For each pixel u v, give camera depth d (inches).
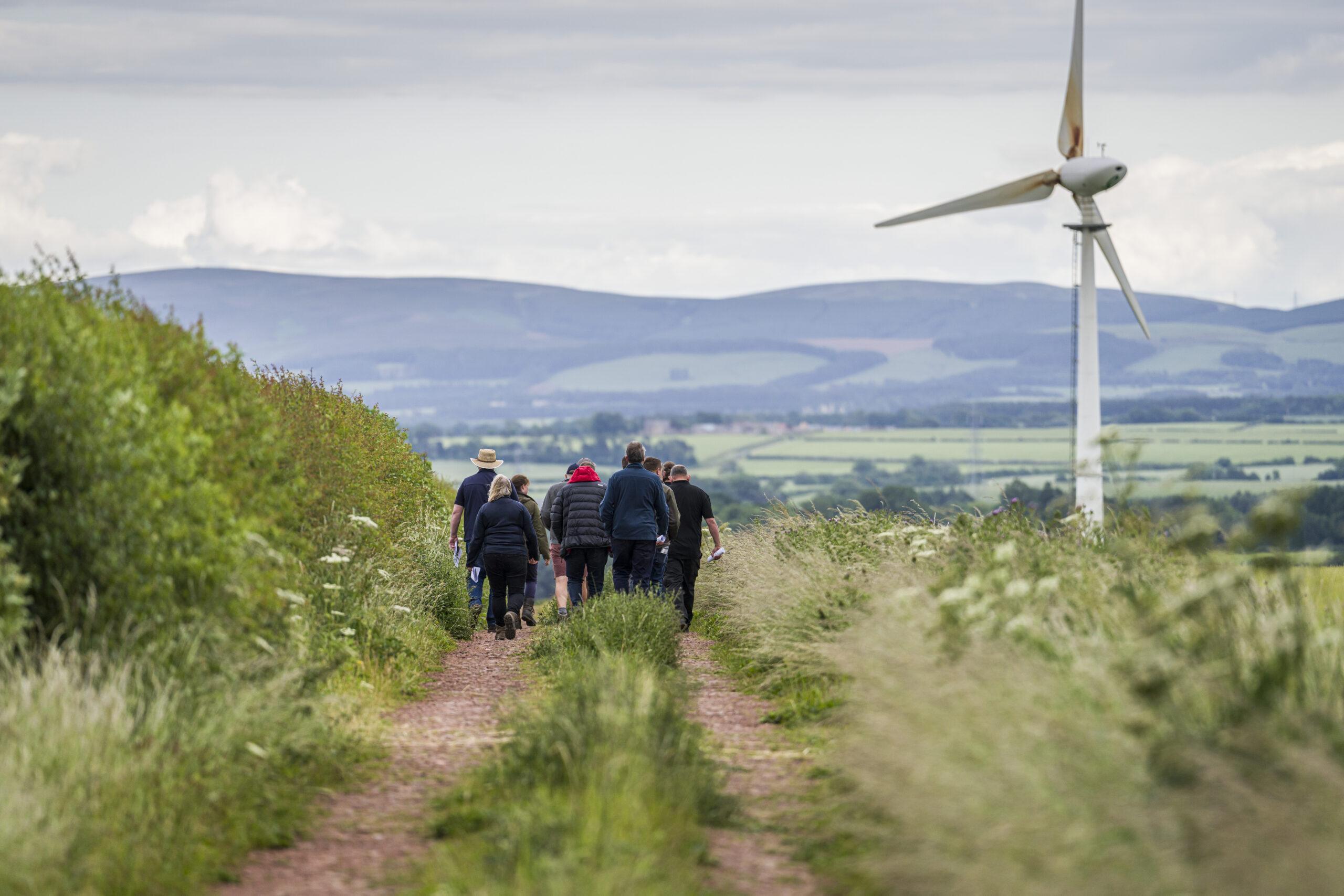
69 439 904.3
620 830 727.7
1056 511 1250.6
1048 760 653.3
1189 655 678.5
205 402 1037.2
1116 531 1104.8
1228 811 573.3
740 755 1024.9
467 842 761.0
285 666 1024.2
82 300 1031.0
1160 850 567.2
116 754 775.7
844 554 1604.3
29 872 650.2
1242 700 635.5
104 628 902.4
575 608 1702.8
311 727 948.0
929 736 731.4
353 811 857.5
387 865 748.0
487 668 1594.5
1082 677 736.3
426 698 1323.8
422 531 2111.2
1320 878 520.1
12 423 902.4
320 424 1572.3
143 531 907.4
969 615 855.1
